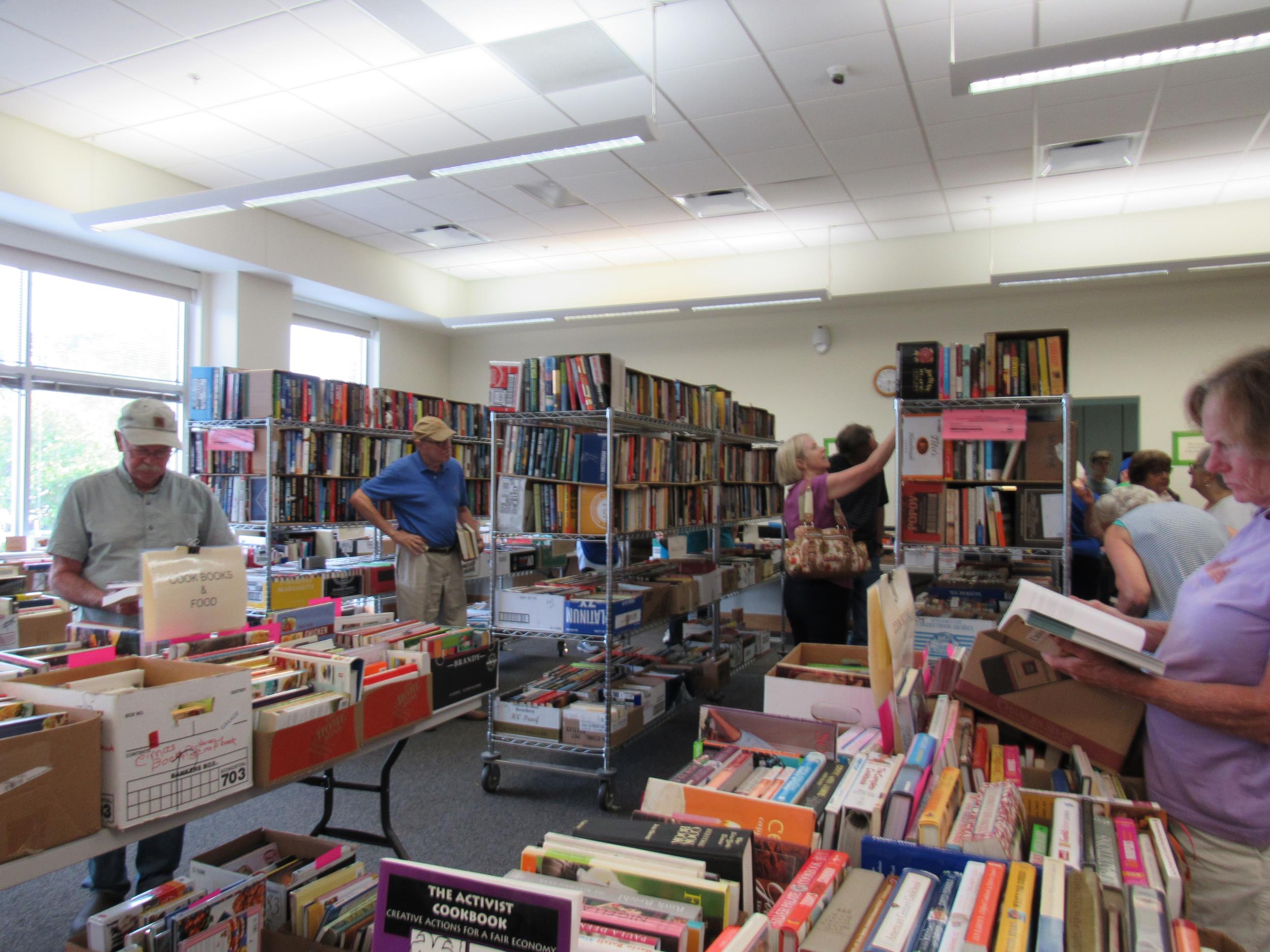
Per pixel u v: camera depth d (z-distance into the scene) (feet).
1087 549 14.38
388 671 6.25
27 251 18.66
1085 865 3.18
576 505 11.07
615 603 10.64
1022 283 21.80
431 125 16.79
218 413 16.46
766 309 26.45
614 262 27.43
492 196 20.81
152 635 5.84
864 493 13.87
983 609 9.97
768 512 20.35
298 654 5.90
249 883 5.08
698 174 19.12
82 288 20.03
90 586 7.63
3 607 8.05
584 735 10.53
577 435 11.09
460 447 21.22
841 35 13.15
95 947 4.69
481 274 29.35
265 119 16.52
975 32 13.03
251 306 22.82
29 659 5.55
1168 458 11.59
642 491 12.07
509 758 12.51
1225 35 9.80
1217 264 19.06
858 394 26.05
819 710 5.55
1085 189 19.88
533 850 3.31
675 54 13.76
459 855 9.11
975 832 3.35
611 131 13.25
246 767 4.96
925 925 2.81
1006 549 9.60
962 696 5.03
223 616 6.35
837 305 25.81
